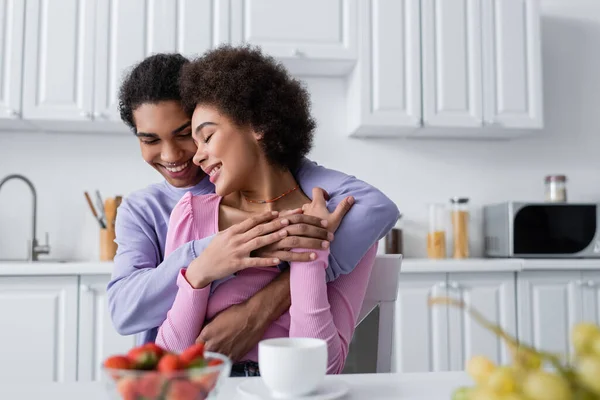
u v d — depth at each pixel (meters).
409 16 2.72
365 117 2.69
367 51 2.69
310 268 0.98
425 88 2.72
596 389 0.44
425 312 2.50
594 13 3.21
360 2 2.69
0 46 2.50
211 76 1.05
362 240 1.06
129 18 2.55
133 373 0.50
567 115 3.19
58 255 2.83
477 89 2.76
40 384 0.80
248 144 1.07
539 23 2.82
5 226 2.81
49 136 2.85
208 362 0.57
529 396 0.44
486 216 3.00
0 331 2.27
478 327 2.53
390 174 3.04
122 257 1.19
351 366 1.24
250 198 1.14
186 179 1.28
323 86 3.00
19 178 2.76
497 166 3.13
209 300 1.04
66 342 2.29
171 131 1.21
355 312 1.10
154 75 1.20
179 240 1.10
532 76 2.80
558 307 2.59
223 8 2.58
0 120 2.56
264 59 1.12
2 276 2.28
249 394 0.71
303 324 0.97
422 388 0.77
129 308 1.07
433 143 3.09
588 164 3.19
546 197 2.96
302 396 0.69
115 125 2.67
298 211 1.06
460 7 2.76
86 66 2.54
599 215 2.70
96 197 2.83
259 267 1.06
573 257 2.68
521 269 2.55
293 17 2.64
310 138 1.17
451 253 2.99
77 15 2.55
